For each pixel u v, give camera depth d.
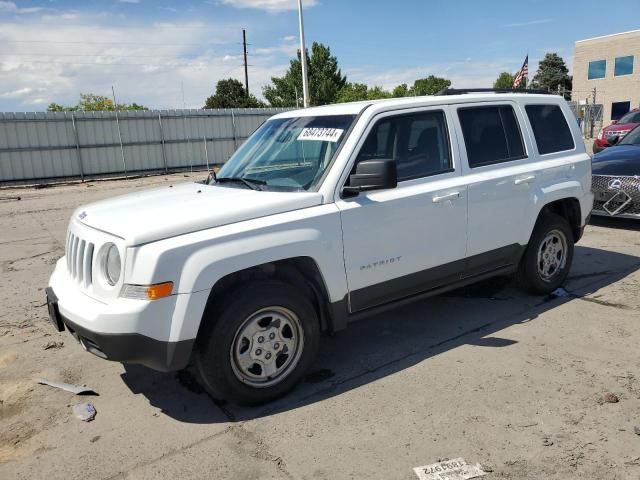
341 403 3.57
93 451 3.17
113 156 23.08
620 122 15.93
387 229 3.95
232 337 3.34
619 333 4.46
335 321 3.80
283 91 58.91
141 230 3.19
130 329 3.08
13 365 4.37
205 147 25.16
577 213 5.52
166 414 3.55
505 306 5.19
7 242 9.48
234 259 3.28
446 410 3.42
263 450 3.10
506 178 4.70
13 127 20.91
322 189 3.73
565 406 3.41
